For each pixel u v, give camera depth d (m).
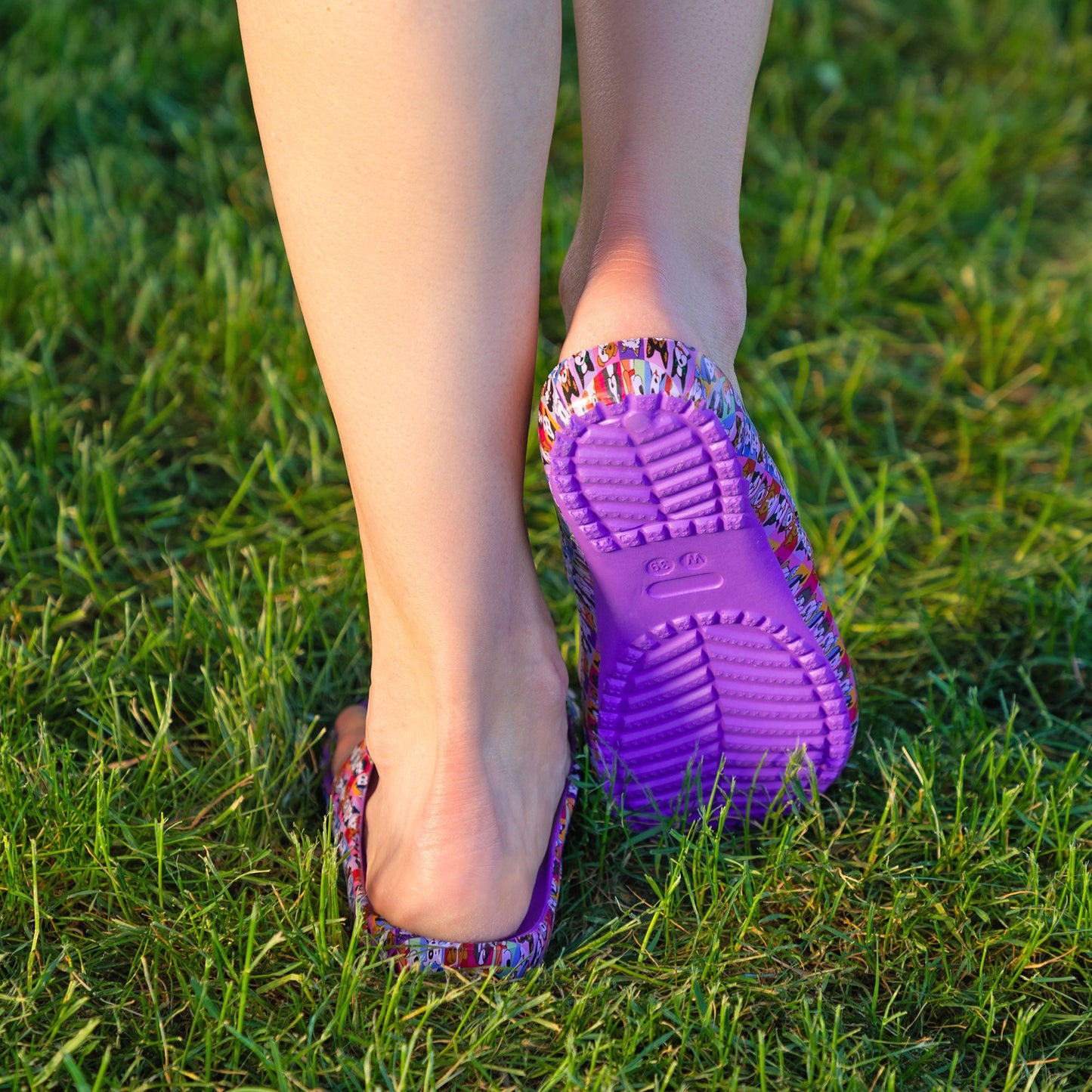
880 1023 1.12
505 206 0.95
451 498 1.01
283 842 1.32
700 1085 1.06
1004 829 1.28
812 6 3.12
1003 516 1.84
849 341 2.21
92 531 1.69
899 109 2.83
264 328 2.06
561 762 1.22
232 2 2.89
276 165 0.96
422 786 1.13
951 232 2.47
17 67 2.62
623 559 1.11
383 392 0.98
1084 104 2.82
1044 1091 1.05
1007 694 1.56
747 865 1.22
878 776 1.41
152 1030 1.08
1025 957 1.15
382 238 0.94
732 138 1.14
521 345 1.01
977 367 2.20
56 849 1.21
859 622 1.63
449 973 1.12
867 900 1.25
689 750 1.28
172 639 1.54
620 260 1.05
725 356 1.09
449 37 0.88
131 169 2.44
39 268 2.12
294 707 1.47
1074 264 2.44
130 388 2.03
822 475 1.92
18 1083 1.01
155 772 1.31
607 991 1.12
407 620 1.08
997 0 3.20
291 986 1.13
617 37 1.14
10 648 1.44
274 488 1.87
